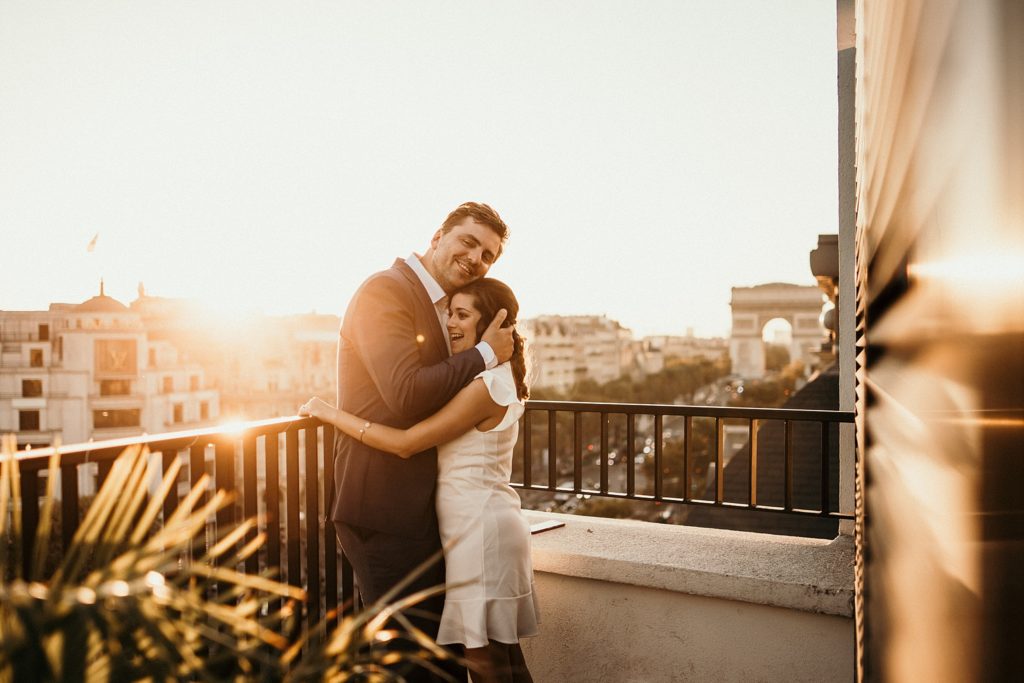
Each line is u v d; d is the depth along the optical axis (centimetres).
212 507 78
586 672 277
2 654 53
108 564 71
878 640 93
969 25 44
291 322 10281
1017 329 37
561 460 7088
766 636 247
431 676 212
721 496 278
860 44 131
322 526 236
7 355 7294
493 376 207
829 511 262
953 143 49
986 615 43
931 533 58
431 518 214
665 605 263
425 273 219
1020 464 37
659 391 12875
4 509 73
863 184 122
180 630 68
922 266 60
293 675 76
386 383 200
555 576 282
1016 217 37
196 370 8550
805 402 1366
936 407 56
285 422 204
